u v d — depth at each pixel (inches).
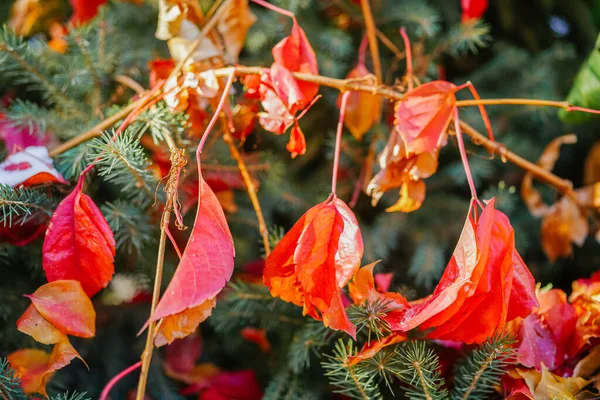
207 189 27.8
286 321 32.1
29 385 29.8
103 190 34.9
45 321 28.9
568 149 41.6
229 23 32.3
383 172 30.8
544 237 34.9
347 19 38.7
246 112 32.2
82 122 33.9
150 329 27.8
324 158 39.6
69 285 29.0
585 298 30.5
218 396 33.1
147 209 32.8
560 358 29.9
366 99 32.4
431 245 36.7
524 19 42.1
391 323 28.2
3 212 29.7
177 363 34.0
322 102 37.8
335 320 27.7
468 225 28.0
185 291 27.0
